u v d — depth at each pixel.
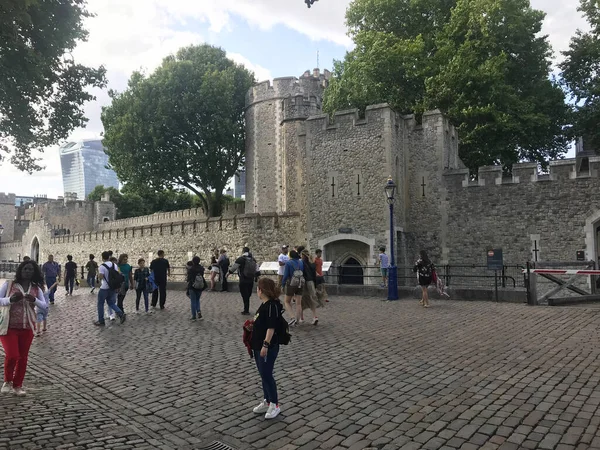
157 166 38.81
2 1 8.00
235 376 7.22
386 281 19.69
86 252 41.56
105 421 5.52
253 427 5.28
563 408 5.40
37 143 13.82
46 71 12.37
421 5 29.30
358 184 23.00
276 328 5.59
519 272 21.80
